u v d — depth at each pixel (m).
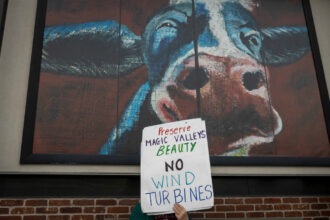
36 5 3.12
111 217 2.62
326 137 3.15
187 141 2.13
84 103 2.87
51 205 2.57
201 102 3.07
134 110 2.93
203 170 2.01
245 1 3.52
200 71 3.17
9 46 2.93
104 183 2.71
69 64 2.96
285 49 3.41
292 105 3.21
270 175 2.92
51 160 2.64
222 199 2.82
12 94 2.80
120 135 2.84
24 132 2.68
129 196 2.70
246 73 3.24
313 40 3.49
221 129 3.00
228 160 2.90
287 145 3.06
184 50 3.21
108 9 3.22
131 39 3.16
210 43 3.28
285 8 3.58
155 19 3.28
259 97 3.18
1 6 2.94
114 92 2.96
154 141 2.19
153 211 1.97
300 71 3.35
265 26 3.46
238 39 3.35
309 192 2.97
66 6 3.14
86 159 2.70
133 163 2.76
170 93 3.04
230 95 3.14
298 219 2.85
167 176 2.05
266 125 3.10
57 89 2.86
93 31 3.12
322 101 3.26
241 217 2.79
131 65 3.07
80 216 2.58
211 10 3.41
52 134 2.73
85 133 2.79
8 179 2.58
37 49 2.94
